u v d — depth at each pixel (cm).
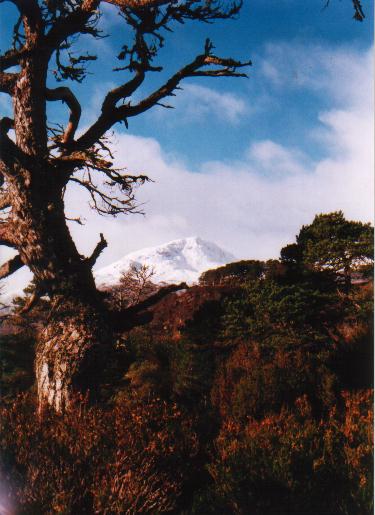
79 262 1119
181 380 1195
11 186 1085
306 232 2270
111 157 1166
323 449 541
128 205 1224
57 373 1031
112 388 1348
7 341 1591
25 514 461
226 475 519
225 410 844
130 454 520
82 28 1066
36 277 1143
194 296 2211
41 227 1081
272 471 505
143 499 495
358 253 2094
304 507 493
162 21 955
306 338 1470
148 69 1061
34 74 1086
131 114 1118
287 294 1625
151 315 1175
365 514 462
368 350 1046
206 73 1078
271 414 769
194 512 525
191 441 606
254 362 970
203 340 1544
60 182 1112
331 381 873
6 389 1413
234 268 3100
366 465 501
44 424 549
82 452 513
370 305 1773
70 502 470
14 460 488
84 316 1080
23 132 1098
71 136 1283
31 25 1052
